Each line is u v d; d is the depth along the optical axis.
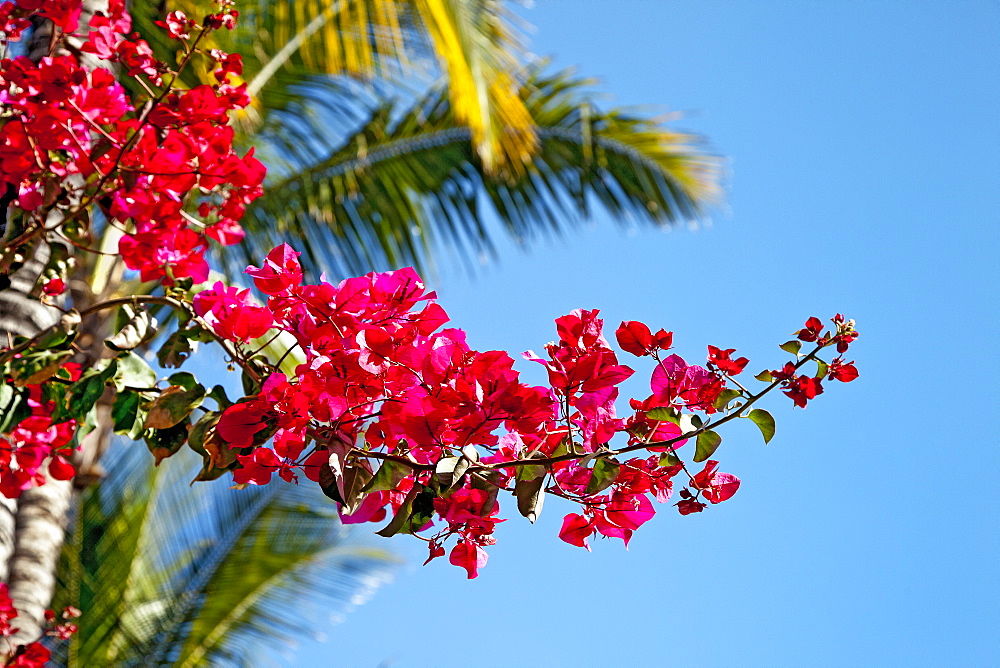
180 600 5.89
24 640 3.45
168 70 2.99
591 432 2.76
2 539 3.14
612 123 6.79
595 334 2.79
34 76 2.90
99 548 5.62
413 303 2.81
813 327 2.72
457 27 5.00
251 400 2.78
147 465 6.04
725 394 2.75
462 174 6.50
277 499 6.31
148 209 2.96
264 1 5.25
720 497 2.77
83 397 2.91
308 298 2.81
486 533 2.78
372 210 6.10
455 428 2.72
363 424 2.80
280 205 5.84
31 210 2.93
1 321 3.05
